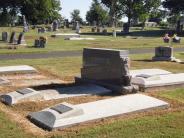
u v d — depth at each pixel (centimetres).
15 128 820
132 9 8925
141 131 805
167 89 1266
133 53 2691
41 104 1013
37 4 10194
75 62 2011
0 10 10225
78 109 866
